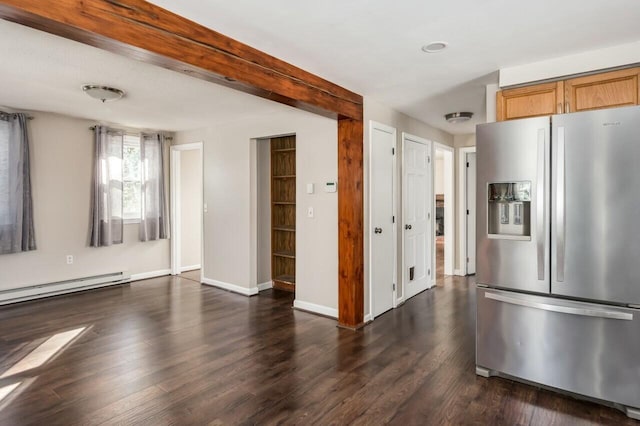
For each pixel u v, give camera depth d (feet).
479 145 8.96
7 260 14.71
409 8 6.70
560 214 7.87
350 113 11.81
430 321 12.94
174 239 20.25
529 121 8.26
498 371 8.77
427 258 17.57
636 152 7.19
